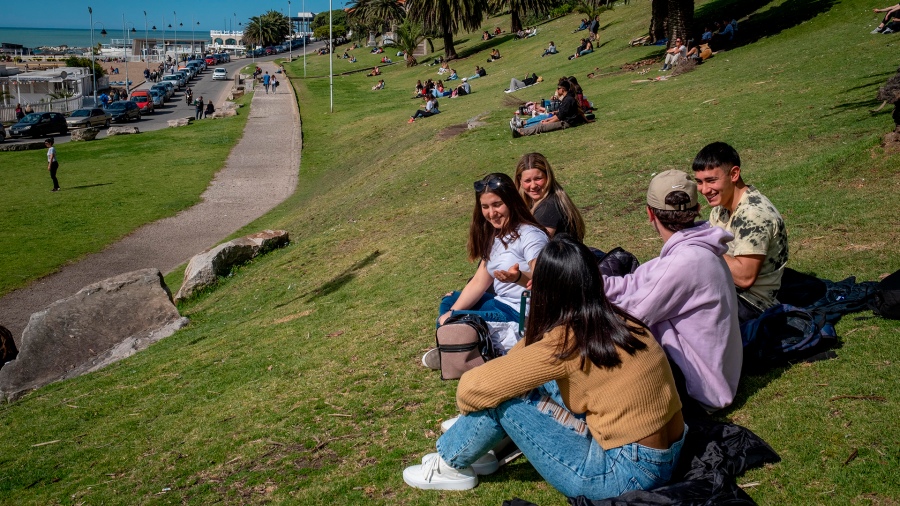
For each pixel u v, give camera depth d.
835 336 4.45
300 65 91.31
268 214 22.69
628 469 3.10
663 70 25.11
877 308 4.71
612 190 11.45
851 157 9.06
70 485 5.14
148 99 57.53
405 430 4.59
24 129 42.66
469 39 68.50
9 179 28.55
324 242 12.99
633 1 50.69
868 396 3.90
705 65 23.22
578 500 3.09
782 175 9.50
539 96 26.88
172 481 4.72
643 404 3.06
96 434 6.21
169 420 6.09
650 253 7.57
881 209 7.30
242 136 37.56
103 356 9.67
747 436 3.57
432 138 22.70
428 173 17.72
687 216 3.78
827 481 3.34
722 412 4.00
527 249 4.15
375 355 6.11
